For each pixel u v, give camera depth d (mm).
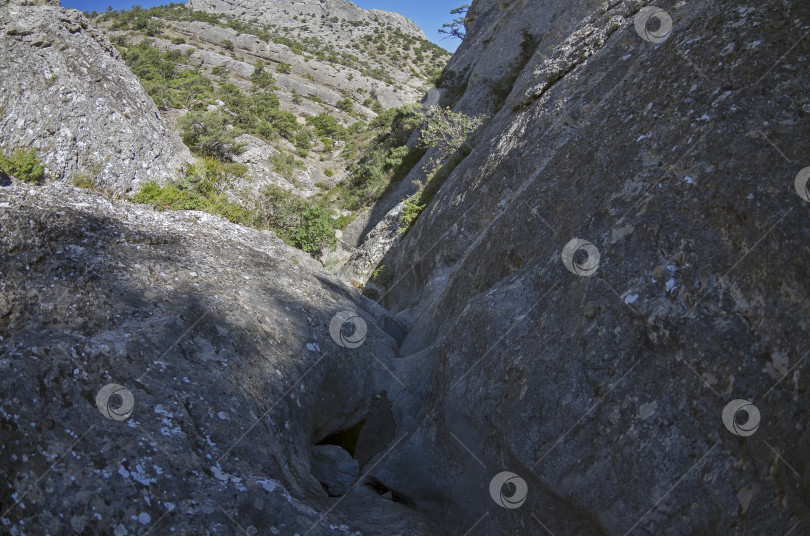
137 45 69062
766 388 2451
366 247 13242
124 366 3537
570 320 3305
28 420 2980
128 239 5227
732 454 2461
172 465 3170
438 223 9039
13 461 2826
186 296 4566
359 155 35188
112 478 2969
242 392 3928
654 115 3832
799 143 2809
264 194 12992
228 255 5852
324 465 4684
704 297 2797
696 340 2711
